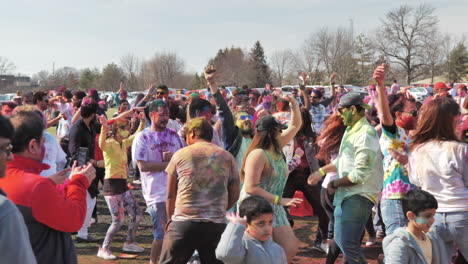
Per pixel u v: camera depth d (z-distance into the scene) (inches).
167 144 211.5
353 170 179.5
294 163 243.6
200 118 172.6
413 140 171.8
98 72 3976.4
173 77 3988.7
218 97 196.1
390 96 227.6
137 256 250.4
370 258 251.0
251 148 175.9
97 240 277.3
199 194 160.6
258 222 136.4
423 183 167.2
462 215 159.0
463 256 165.5
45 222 113.1
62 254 119.3
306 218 331.3
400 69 3166.8
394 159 198.1
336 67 3179.1
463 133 179.8
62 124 385.7
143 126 276.1
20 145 115.0
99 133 274.5
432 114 164.9
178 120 332.8
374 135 182.1
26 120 116.1
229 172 167.3
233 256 133.0
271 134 173.8
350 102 185.0
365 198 182.2
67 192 124.6
